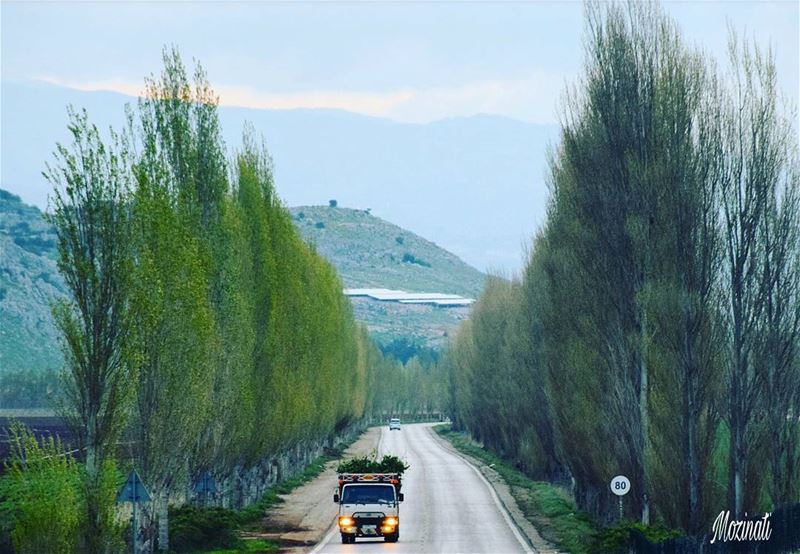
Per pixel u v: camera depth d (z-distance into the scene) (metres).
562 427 124.50
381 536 104.25
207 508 107.50
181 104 114.69
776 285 95.25
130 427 90.00
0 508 80.00
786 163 97.12
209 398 103.69
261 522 125.50
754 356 94.50
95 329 80.56
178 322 90.44
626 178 106.44
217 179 116.19
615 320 107.50
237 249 126.50
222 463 118.38
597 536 95.88
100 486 76.44
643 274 106.00
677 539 75.25
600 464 110.00
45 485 73.69
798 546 83.25
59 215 81.44
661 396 94.81
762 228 95.94
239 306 115.12
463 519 126.62
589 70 108.62
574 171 110.25
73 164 82.19
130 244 82.69
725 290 96.19
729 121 98.44
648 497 103.38
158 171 105.38
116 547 76.44
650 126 105.00
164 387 89.94
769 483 96.31
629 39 106.88
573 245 110.75
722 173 97.81
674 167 99.44
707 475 94.06
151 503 89.75
